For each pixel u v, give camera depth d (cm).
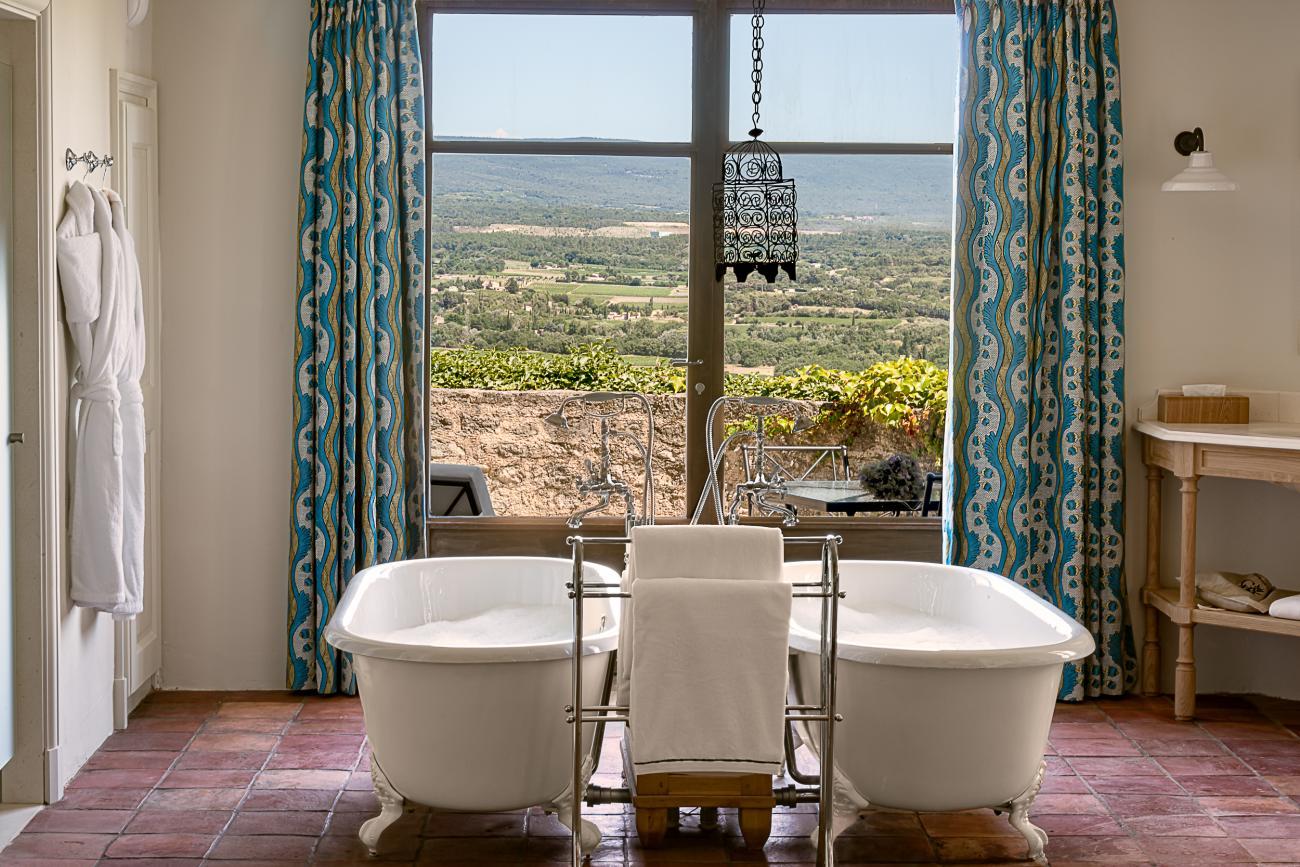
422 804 338
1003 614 400
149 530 463
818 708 332
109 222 380
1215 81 478
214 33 468
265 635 482
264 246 473
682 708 318
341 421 465
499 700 326
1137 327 484
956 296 474
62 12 369
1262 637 489
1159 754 423
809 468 496
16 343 358
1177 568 491
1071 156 465
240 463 478
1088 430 475
